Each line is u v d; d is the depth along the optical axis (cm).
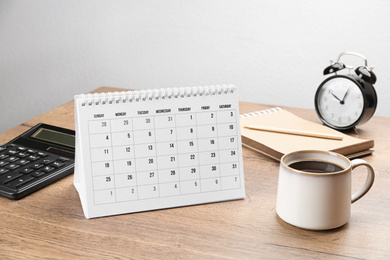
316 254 70
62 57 221
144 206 81
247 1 187
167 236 74
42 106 233
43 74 227
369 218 79
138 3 202
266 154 104
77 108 79
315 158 80
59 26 217
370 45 174
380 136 115
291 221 76
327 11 177
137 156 81
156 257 69
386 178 94
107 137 80
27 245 72
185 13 197
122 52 211
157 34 203
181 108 83
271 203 84
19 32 225
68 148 102
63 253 70
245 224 78
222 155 85
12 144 102
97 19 210
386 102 177
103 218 80
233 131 85
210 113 84
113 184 80
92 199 79
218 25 194
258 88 195
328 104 120
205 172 84
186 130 83
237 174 85
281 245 72
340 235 74
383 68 174
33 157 97
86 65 219
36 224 78
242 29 191
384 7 168
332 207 73
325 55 181
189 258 69
